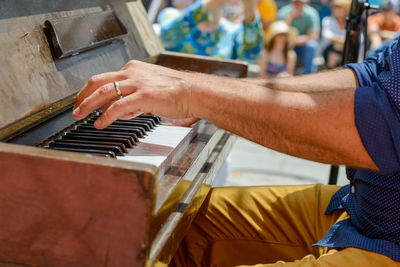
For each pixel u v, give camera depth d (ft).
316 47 16.49
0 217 2.72
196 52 10.32
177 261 5.22
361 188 4.19
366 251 3.93
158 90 3.44
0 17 3.69
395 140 3.42
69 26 4.35
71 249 2.71
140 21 6.22
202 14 10.07
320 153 3.59
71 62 4.34
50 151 2.68
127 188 2.57
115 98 3.48
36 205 2.68
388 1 7.42
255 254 5.07
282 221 5.02
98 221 2.64
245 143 13.80
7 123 3.38
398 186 3.86
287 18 16.69
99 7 5.23
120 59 5.26
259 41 10.86
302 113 3.50
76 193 2.62
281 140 3.59
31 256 2.75
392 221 3.92
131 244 2.64
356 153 3.53
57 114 4.08
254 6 10.50
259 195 5.21
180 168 3.88
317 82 4.80
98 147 3.65
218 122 3.61
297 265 3.85
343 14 16.61
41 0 4.21
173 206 3.44
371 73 4.80
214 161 4.80
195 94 3.51
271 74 15.81
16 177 2.65
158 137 4.23
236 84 3.66
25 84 3.69
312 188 5.24
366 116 3.44
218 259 5.13
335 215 4.81
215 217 5.18
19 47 3.77
